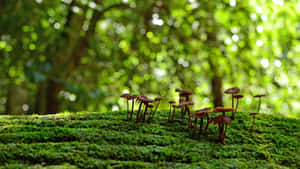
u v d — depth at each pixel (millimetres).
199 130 468
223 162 424
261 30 749
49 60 761
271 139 471
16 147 413
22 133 433
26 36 771
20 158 406
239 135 469
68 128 444
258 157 442
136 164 410
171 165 416
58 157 408
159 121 480
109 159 417
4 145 416
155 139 443
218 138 457
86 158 411
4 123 458
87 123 461
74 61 802
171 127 469
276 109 792
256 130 484
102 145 428
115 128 456
